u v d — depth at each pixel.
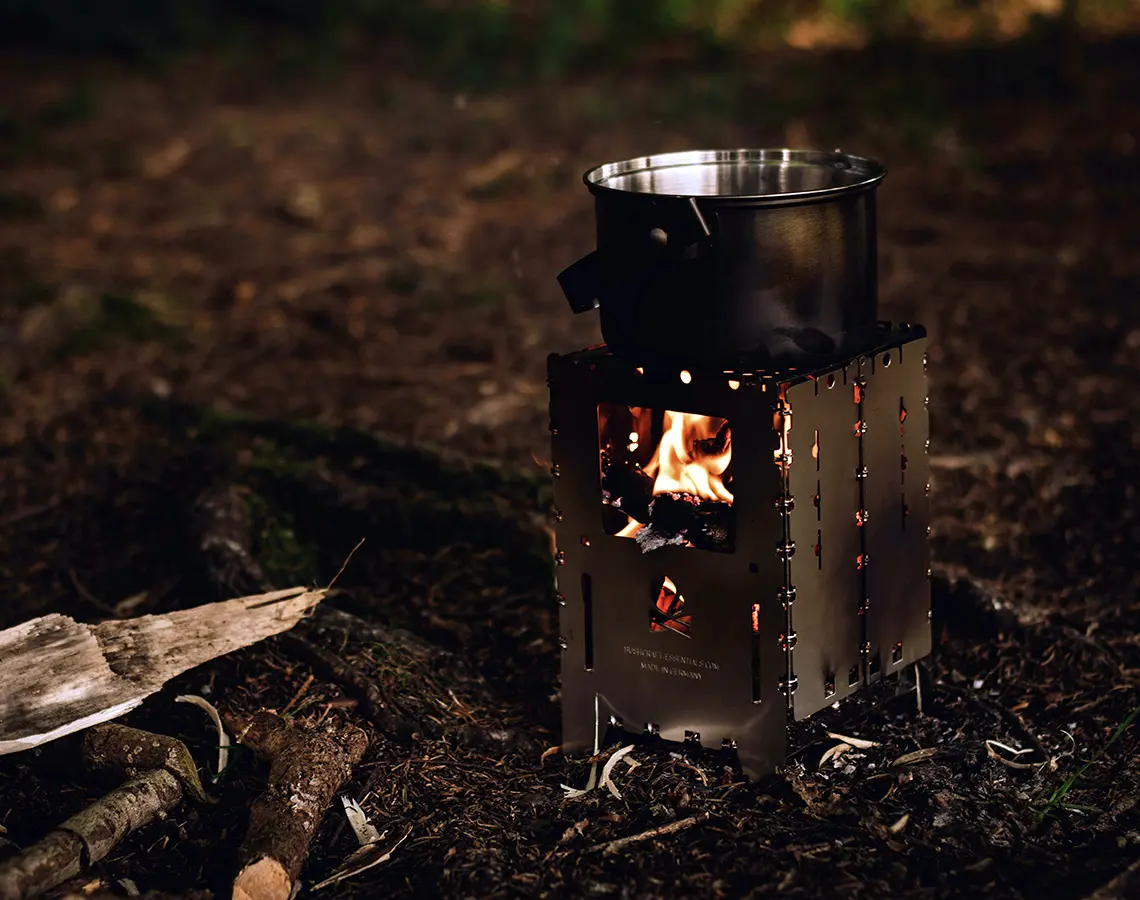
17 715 1.14
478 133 3.47
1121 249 2.27
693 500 1.12
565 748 1.19
